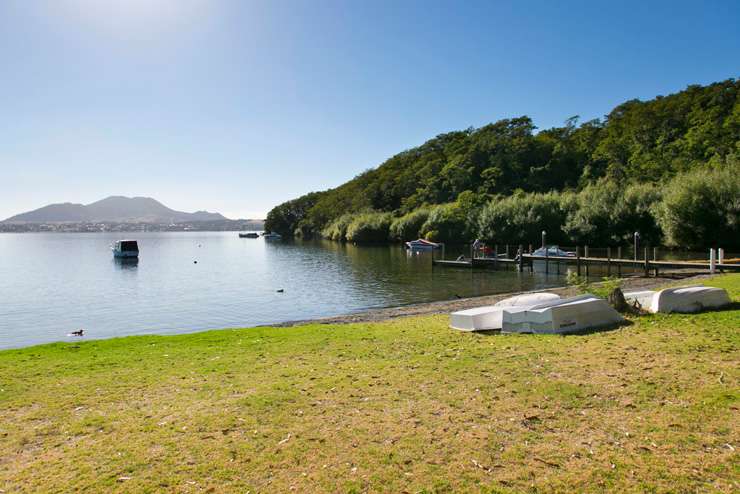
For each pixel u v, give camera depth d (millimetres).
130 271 53375
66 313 27469
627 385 7766
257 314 26203
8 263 66625
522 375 8602
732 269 31734
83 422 7109
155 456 5883
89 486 5219
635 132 91562
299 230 165500
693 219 45781
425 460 5578
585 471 5195
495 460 5516
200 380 9258
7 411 7746
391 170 141250
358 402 7566
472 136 121688
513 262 46500
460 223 80062
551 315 12359
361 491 4984
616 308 14219
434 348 11414
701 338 10633
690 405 6777
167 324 24062
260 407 7484
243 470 5477
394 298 30016
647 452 5547
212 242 156250
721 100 82562
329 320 20859
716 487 4793
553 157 102562
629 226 57000
